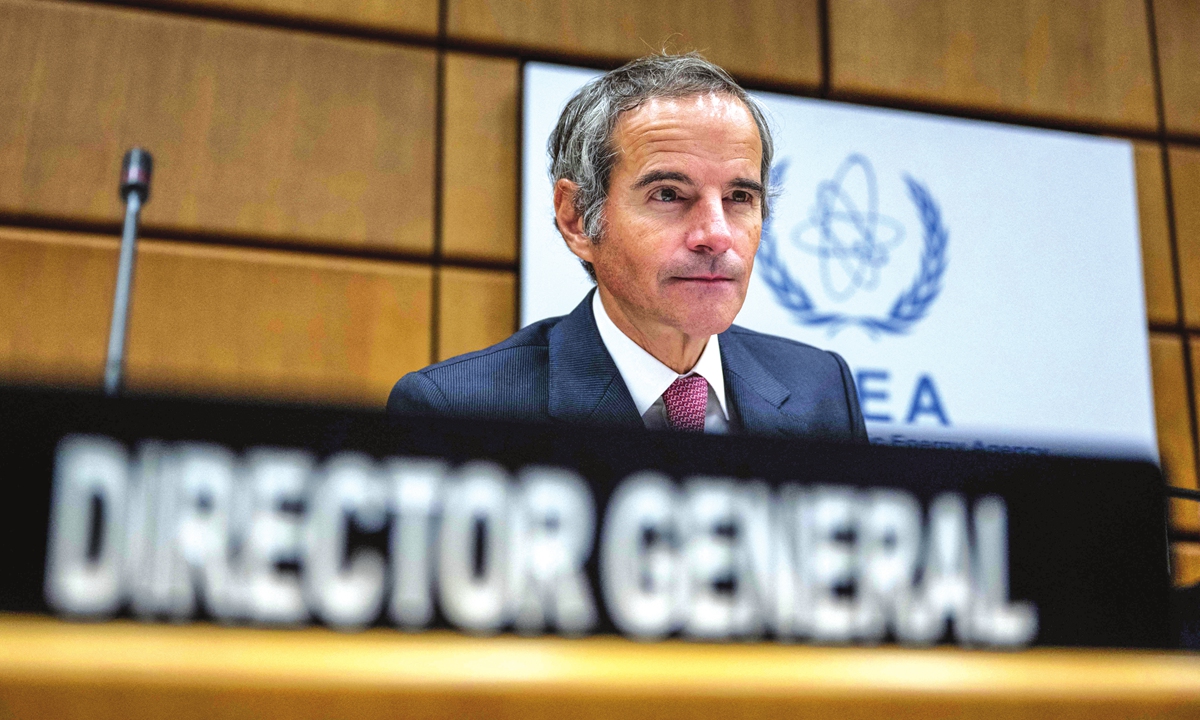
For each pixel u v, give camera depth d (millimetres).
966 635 485
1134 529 531
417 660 391
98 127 1964
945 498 495
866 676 431
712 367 1018
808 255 2182
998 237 2307
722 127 936
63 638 371
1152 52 2562
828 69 2355
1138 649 517
